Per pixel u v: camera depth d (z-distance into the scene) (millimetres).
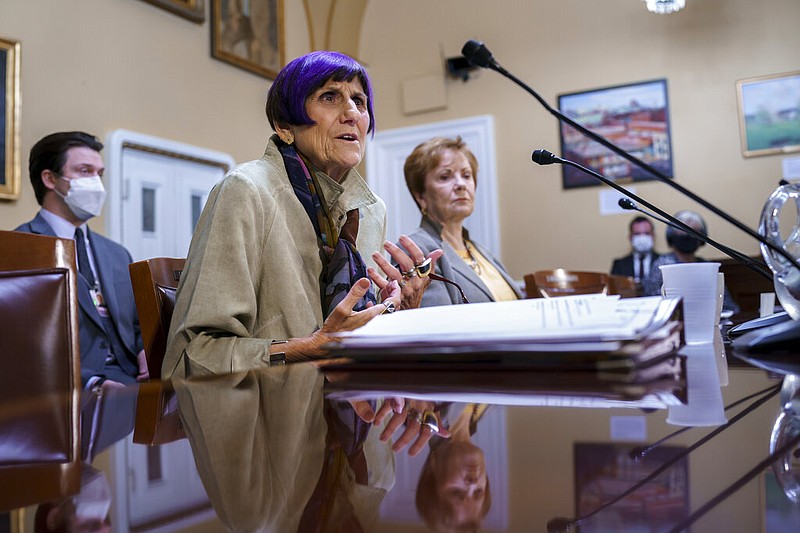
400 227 6797
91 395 672
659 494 252
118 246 3287
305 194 1584
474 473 300
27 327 904
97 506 273
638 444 351
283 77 1642
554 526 217
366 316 1292
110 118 4270
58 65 3979
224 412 512
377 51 6992
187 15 4844
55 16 3982
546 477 287
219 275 1365
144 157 4449
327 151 1638
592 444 353
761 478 271
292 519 243
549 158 1346
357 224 1678
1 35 3693
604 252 6125
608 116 6234
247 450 377
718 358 782
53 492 300
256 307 1418
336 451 365
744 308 3564
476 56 1254
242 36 5391
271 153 1625
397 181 6836
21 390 885
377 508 251
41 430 471
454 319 741
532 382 589
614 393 528
